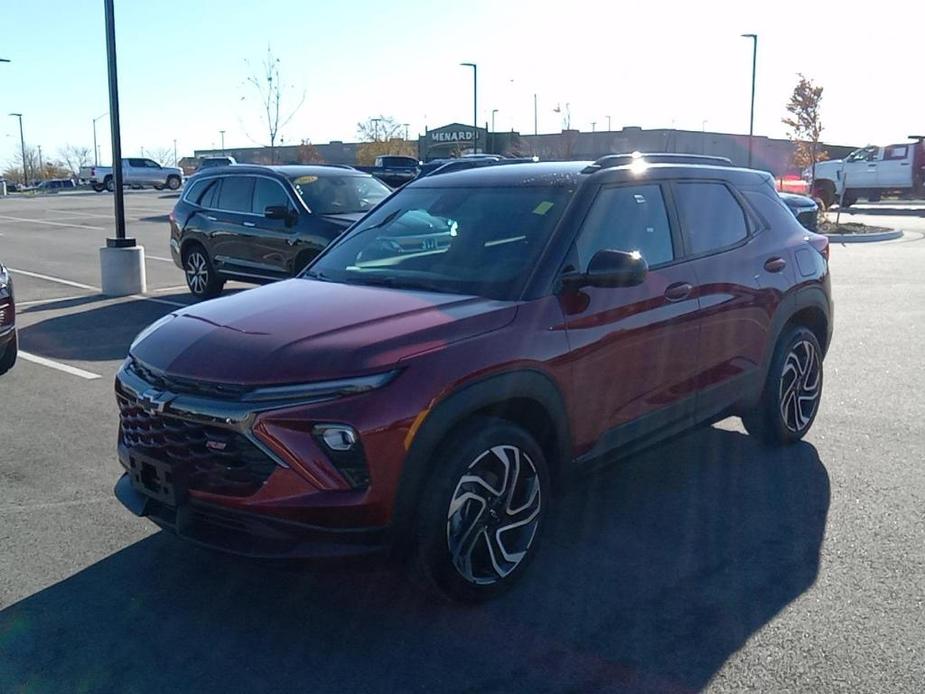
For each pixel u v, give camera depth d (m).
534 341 4.16
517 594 4.21
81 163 99.94
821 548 4.64
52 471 5.86
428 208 5.25
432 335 3.93
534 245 4.55
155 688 3.53
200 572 4.48
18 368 8.65
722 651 3.72
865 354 8.98
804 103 29.20
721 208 5.59
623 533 4.86
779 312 5.77
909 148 31.77
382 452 3.63
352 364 3.70
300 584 4.35
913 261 16.97
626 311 4.63
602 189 4.85
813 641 3.77
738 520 5.00
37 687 3.54
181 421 3.84
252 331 4.05
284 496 3.62
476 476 3.96
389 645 3.81
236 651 3.79
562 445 4.38
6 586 4.35
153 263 17.52
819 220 24.62
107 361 8.94
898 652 3.68
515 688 3.50
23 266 17.06
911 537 4.76
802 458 5.99
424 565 3.84
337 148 65.81
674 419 5.06
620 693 3.45
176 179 57.66
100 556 4.65
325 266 5.24
